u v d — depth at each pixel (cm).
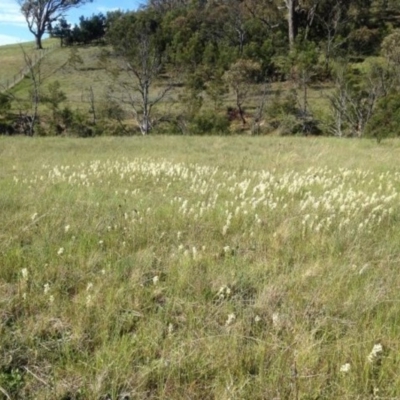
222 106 3944
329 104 3575
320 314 413
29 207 713
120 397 321
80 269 488
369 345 362
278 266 504
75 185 904
